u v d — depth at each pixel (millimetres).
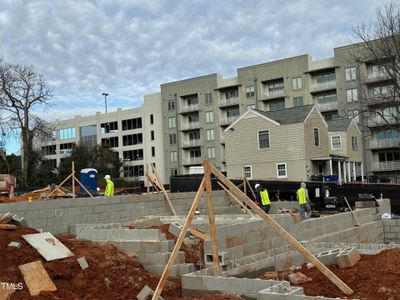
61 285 7355
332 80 56625
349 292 6340
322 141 36938
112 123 80188
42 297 6898
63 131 86750
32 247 8328
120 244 9141
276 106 61062
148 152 74062
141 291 7277
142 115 75375
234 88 64875
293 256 9016
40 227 12172
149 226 11844
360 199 20078
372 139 51750
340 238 12508
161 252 8789
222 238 8641
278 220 10438
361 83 47312
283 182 24641
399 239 15023
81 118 84250
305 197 18047
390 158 51469
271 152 35781
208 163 7105
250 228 9438
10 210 11547
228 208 19062
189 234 10523
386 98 37719
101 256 8422
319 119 37000
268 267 8398
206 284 6746
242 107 63156
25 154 47125
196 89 67875
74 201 13156
